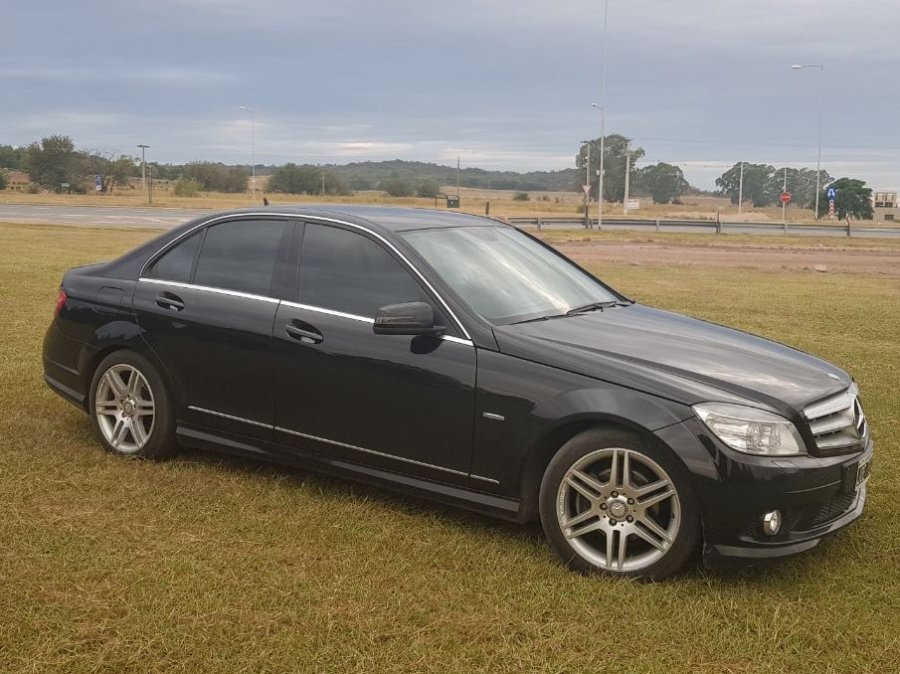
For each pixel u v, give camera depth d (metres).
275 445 4.98
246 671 3.17
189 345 5.20
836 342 10.88
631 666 3.28
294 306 4.89
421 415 4.44
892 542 4.51
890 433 6.60
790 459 3.84
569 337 4.38
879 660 3.36
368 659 3.26
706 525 3.83
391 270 4.72
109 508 4.71
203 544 4.25
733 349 4.54
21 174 150.50
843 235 45.28
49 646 3.29
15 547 4.16
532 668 3.24
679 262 24.86
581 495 4.09
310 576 3.95
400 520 4.63
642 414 3.90
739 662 3.33
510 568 4.09
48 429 6.09
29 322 10.66
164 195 104.75
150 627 3.45
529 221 48.44
